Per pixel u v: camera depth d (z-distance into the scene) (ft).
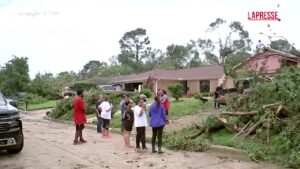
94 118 72.54
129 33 342.23
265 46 55.67
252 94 44.27
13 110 34.58
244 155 34.60
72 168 30.07
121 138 49.24
